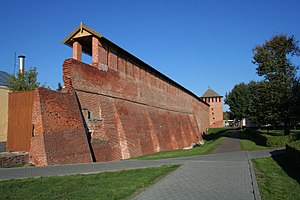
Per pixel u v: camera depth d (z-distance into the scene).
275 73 27.58
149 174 11.56
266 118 26.94
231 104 69.94
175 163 14.91
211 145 27.48
